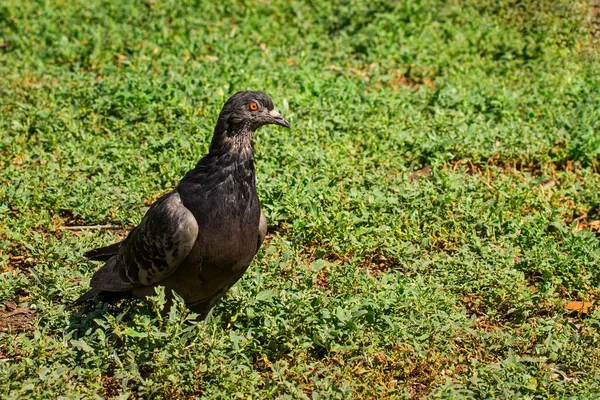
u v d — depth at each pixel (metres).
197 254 8.95
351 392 8.53
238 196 8.95
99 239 11.43
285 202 12.18
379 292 10.05
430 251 11.61
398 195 12.53
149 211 9.35
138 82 15.30
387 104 15.20
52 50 17.48
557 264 11.10
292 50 17.62
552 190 13.16
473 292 10.81
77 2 19.78
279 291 10.02
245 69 16.19
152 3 19.64
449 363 9.27
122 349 9.05
